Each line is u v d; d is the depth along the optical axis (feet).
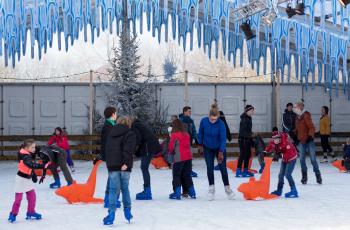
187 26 62.59
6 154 75.92
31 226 26.27
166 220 27.43
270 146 35.63
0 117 76.48
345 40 60.03
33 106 76.95
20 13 60.13
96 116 76.79
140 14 62.95
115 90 76.95
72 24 61.46
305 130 42.88
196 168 62.18
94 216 29.09
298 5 56.59
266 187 35.29
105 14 61.21
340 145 76.84
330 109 78.48
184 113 52.60
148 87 76.89
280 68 66.74
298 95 78.07
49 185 44.73
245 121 50.01
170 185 44.37
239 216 28.45
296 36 61.31
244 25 59.57
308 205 32.27
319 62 67.97
